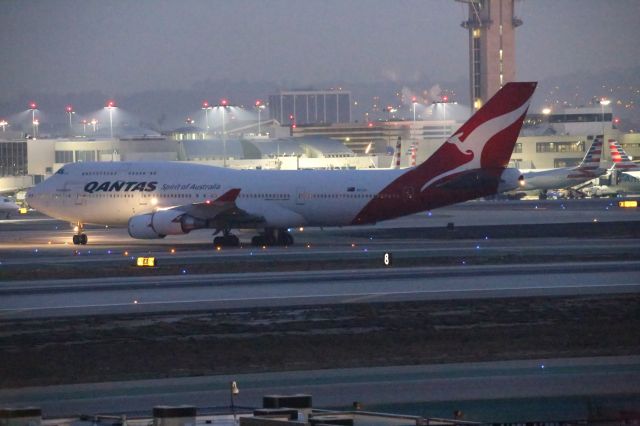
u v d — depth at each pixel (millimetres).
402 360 120375
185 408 66438
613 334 134500
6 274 199250
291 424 62906
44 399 103438
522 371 114312
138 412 96188
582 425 69688
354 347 127562
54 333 136500
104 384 110000
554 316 146875
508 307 155000
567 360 120062
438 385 107812
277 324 142375
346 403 100125
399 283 181750
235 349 126438
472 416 93750
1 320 147125
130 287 179125
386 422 67625
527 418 92562
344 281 184875
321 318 146875
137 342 130625
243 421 64562
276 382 110125
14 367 117562
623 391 104250
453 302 159750
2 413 67875
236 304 159750
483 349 126375
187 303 161250
